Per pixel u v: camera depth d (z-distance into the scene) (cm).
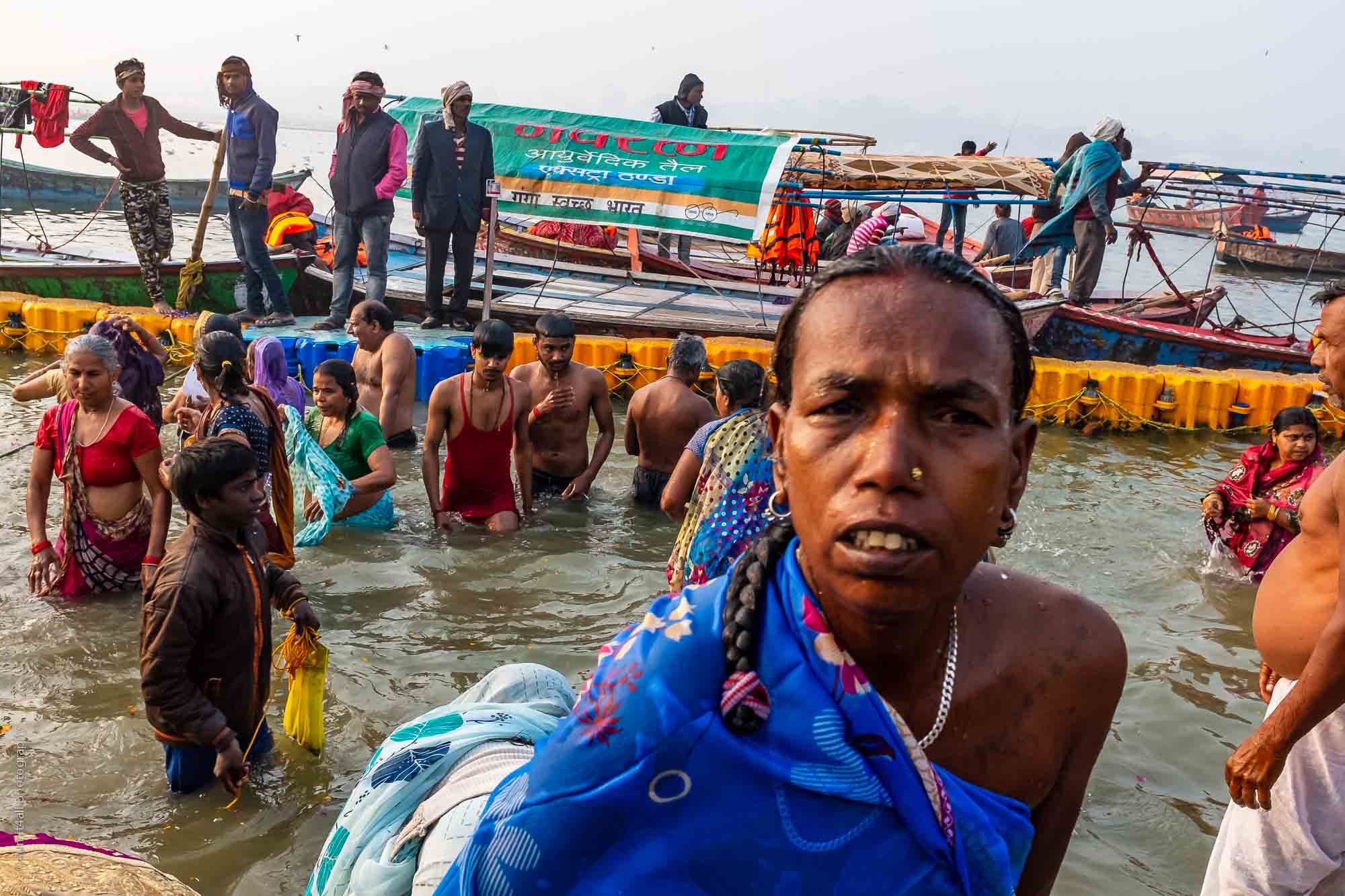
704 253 1789
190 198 2620
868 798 107
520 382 679
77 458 529
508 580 588
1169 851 368
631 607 561
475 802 198
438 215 1035
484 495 675
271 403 550
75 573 538
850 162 1280
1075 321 1167
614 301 1216
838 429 96
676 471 525
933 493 93
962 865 110
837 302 98
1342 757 256
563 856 113
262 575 394
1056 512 746
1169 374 1003
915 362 93
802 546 103
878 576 94
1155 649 531
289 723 405
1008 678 115
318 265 1200
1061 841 127
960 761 115
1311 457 615
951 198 1223
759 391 517
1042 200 1275
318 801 383
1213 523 632
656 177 1043
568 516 702
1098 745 123
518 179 1054
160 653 362
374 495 646
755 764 107
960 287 98
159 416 722
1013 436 100
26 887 169
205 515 372
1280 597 279
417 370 971
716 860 110
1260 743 244
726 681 107
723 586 112
